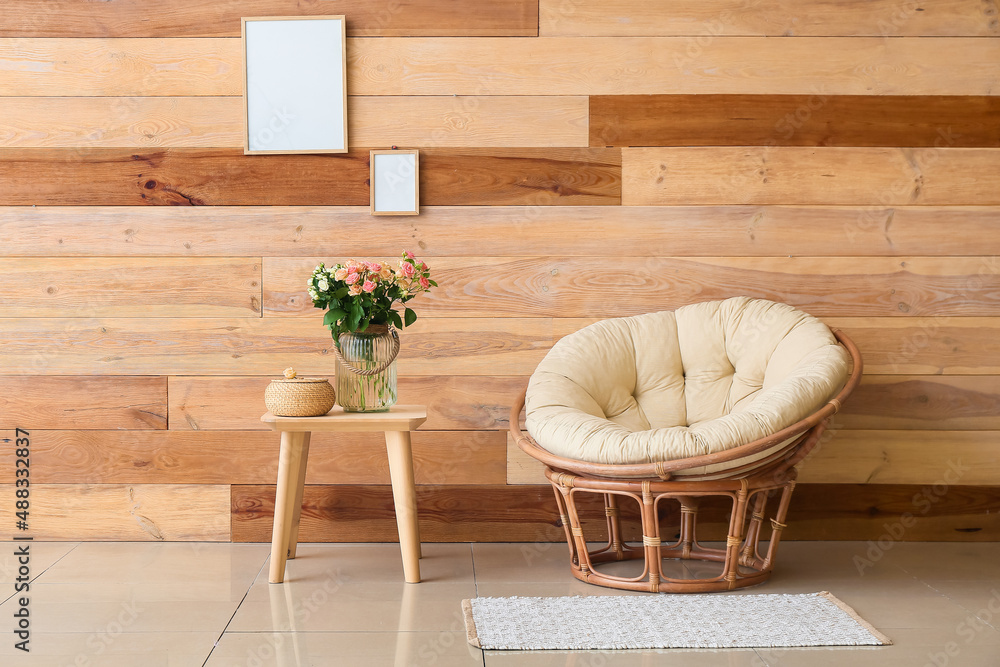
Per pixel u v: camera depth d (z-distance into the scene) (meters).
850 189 2.44
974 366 2.44
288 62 2.40
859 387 2.44
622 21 2.42
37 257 2.42
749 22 2.42
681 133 2.43
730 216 2.44
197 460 2.45
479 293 2.44
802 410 1.89
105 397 2.43
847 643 1.68
